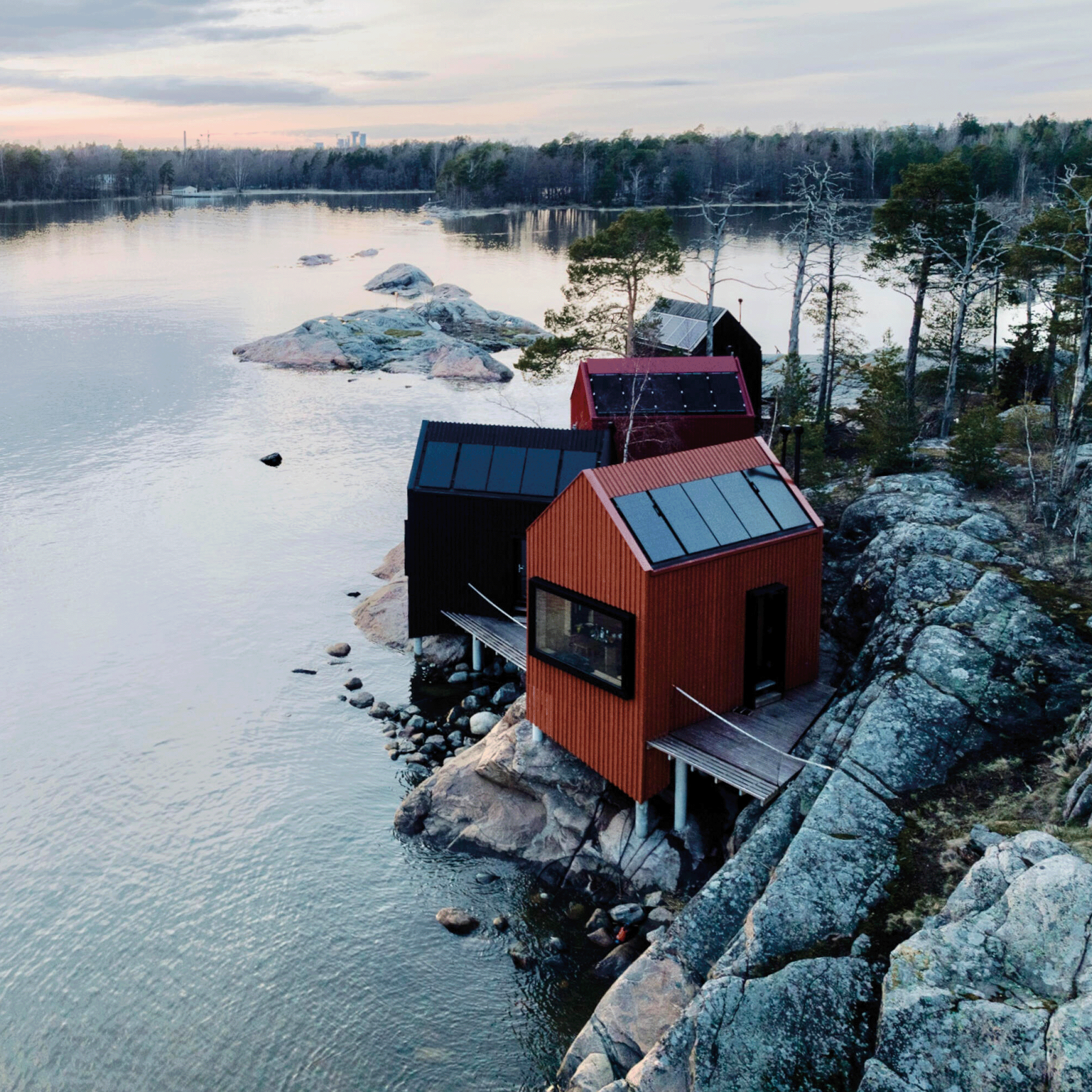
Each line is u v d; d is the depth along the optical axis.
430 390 84.25
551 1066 21.81
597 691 26.77
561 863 27.67
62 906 26.81
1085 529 30.91
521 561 37.09
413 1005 23.52
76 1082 21.56
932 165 52.81
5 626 42.59
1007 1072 14.66
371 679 38.62
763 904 19.39
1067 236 43.50
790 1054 17.05
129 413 75.00
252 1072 21.78
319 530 53.38
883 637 26.72
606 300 69.38
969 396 57.62
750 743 25.86
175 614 43.72
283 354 92.50
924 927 17.22
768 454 29.53
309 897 27.11
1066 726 22.11
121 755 33.59
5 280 139.75
